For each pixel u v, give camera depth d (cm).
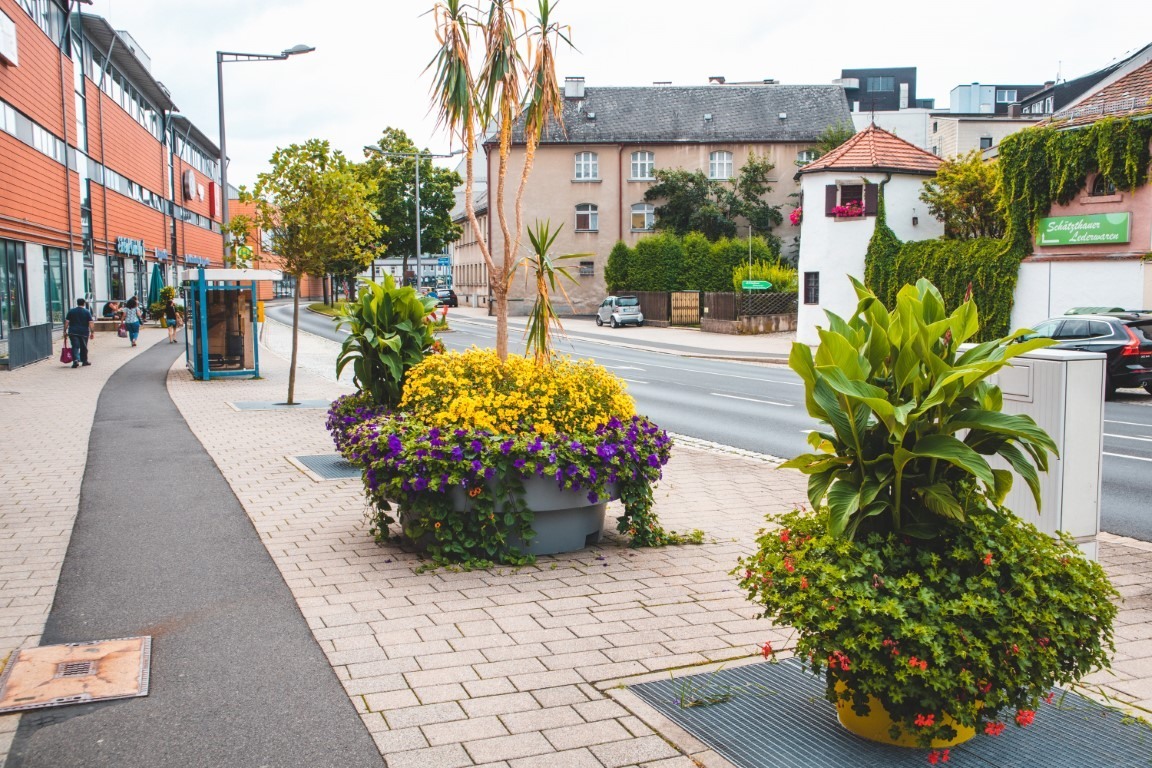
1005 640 359
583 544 722
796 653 398
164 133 5766
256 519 813
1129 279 2522
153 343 3578
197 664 488
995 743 396
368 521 809
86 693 449
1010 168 2764
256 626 545
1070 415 535
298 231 1714
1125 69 4716
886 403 373
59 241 3528
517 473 670
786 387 2270
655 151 6094
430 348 995
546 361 751
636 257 5531
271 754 390
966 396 408
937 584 376
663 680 468
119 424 1441
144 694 450
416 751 392
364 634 533
